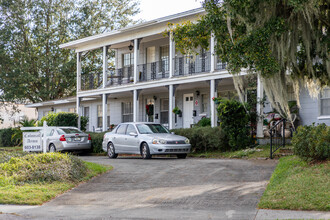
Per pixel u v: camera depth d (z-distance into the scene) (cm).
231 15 1052
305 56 1259
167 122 2503
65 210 806
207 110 2300
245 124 1709
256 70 1069
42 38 3672
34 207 838
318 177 900
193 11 1975
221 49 1130
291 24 1151
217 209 773
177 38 1271
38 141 1235
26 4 3750
